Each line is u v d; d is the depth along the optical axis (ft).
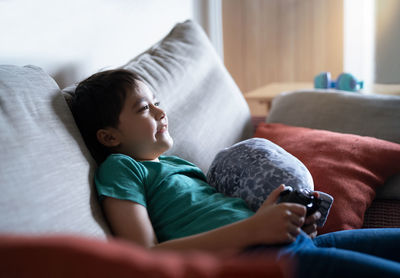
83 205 2.28
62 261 1.16
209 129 4.26
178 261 1.20
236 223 2.29
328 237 2.73
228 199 2.89
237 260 1.22
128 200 2.57
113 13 5.00
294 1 9.15
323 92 5.14
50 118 2.47
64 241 1.21
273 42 9.43
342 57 9.12
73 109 3.08
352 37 9.11
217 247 2.23
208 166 3.97
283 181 2.91
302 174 3.01
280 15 9.27
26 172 1.98
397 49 8.00
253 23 9.46
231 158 3.25
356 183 3.61
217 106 4.62
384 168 3.87
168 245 2.31
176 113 3.94
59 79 3.90
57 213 2.01
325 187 3.56
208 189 3.10
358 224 3.37
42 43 3.67
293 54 9.37
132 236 2.46
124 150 3.12
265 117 5.87
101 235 2.26
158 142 3.09
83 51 4.33
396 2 7.86
